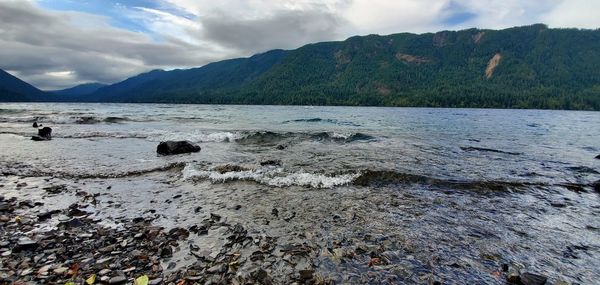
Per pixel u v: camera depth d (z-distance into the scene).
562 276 5.93
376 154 19.59
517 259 6.57
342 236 7.62
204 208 9.62
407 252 6.81
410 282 5.66
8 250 6.71
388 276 5.85
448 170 15.14
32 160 16.69
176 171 14.34
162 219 8.71
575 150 23.17
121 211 9.34
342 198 10.70
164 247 6.81
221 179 12.97
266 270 6.03
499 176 14.09
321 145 23.70
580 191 11.68
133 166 15.43
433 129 39.25
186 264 6.23
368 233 7.81
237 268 6.08
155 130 32.12
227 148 21.67
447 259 6.52
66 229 7.95
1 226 8.03
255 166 15.34
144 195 10.93
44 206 9.70
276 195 10.98
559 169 15.94
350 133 29.80
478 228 8.20
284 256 6.57
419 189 11.82
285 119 55.88
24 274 5.73
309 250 6.84
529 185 12.24
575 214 9.35
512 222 8.66
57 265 6.11
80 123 41.53
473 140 28.17
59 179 12.99
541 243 7.35
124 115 59.09
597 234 7.91
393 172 13.55
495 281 5.74
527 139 30.25
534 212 9.47
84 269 5.98
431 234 7.78
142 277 5.62
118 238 7.41
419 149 21.88
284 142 25.05
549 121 65.75
